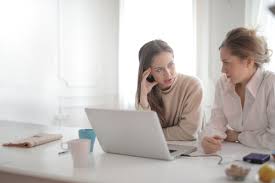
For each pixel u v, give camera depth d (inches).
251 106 60.5
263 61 58.9
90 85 137.7
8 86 117.4
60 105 131.7
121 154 52.4
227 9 123.3
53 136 64.7
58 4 129.0
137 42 136.6
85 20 135.3
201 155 51.1
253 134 58.6
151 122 45.5
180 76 75.5
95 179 39.5
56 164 46.7
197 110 70.4
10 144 59.4
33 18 122.8
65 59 131.7
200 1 127.5
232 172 38.8
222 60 58.2
